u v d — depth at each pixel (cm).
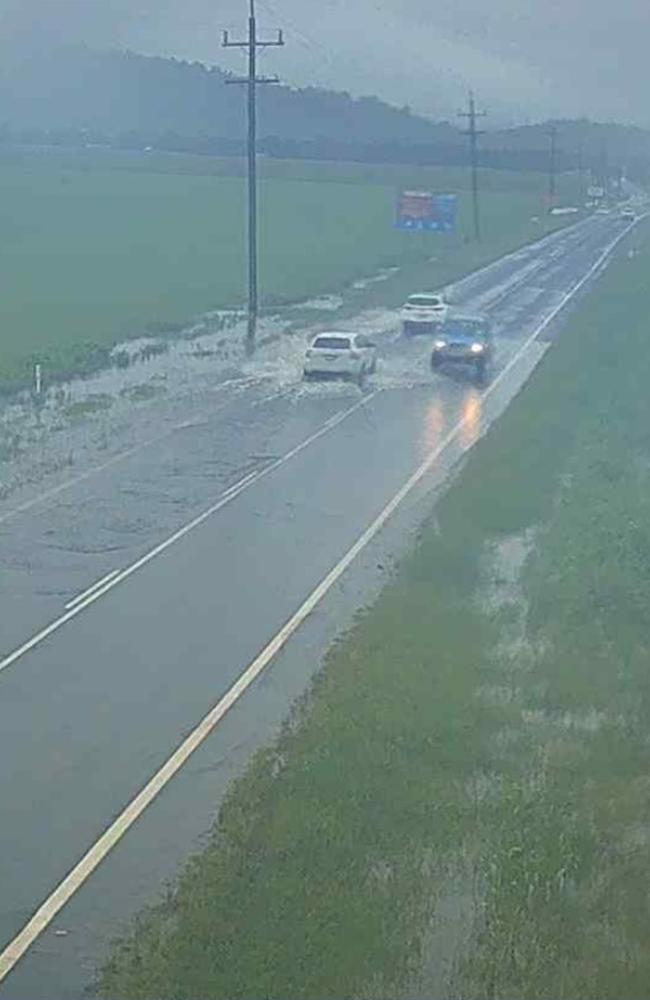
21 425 3194
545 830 1153
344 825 1155
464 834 1152
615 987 935
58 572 1980
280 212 11838
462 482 2558
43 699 1484
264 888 1054
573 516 2269
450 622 1730
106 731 1398
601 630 1702
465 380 4050
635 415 3278
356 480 2625
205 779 1287
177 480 2617
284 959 957
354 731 1359
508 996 927
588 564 1964
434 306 5347
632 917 1032
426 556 2027
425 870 1093
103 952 992
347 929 995
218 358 4472
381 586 1916
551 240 10544
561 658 1595
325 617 1778
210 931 992
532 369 4234
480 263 8425
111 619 1762
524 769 1298
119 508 2377
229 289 6569
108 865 1123
